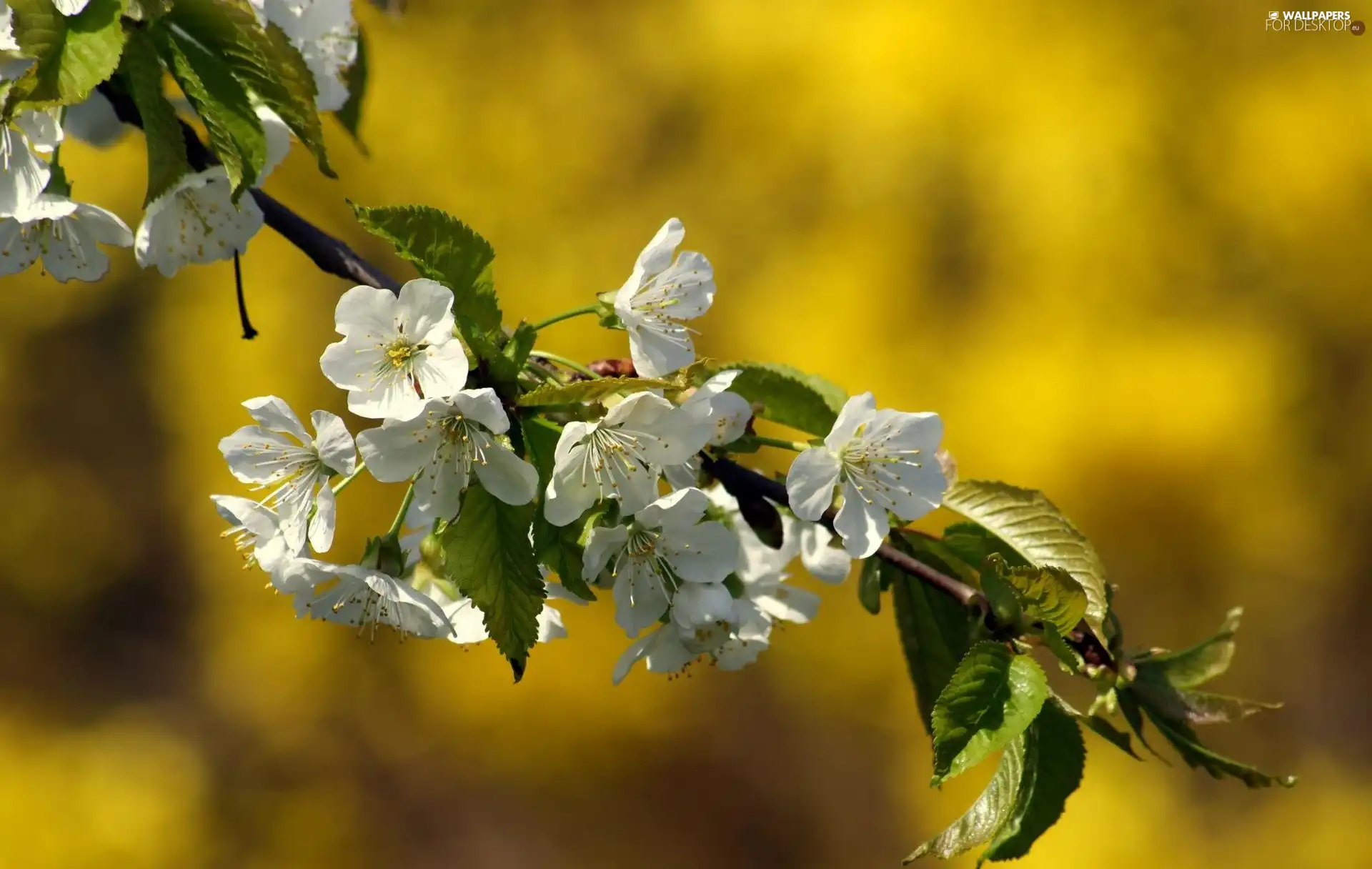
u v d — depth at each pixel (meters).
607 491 1.04
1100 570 1.07
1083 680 1.07
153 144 1.05
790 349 3.67
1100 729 1.06
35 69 1.04
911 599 1.10
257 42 1.06
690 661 1.08
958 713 1.03
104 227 1.09
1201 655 1.07
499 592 1.03
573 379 1.05
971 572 1.09
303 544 1.06
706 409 1.04
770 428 2.39
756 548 1.09
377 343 1.04
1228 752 3.75
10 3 1.04
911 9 3.71
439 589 1.07
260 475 1.06
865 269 3.63
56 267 1.09
